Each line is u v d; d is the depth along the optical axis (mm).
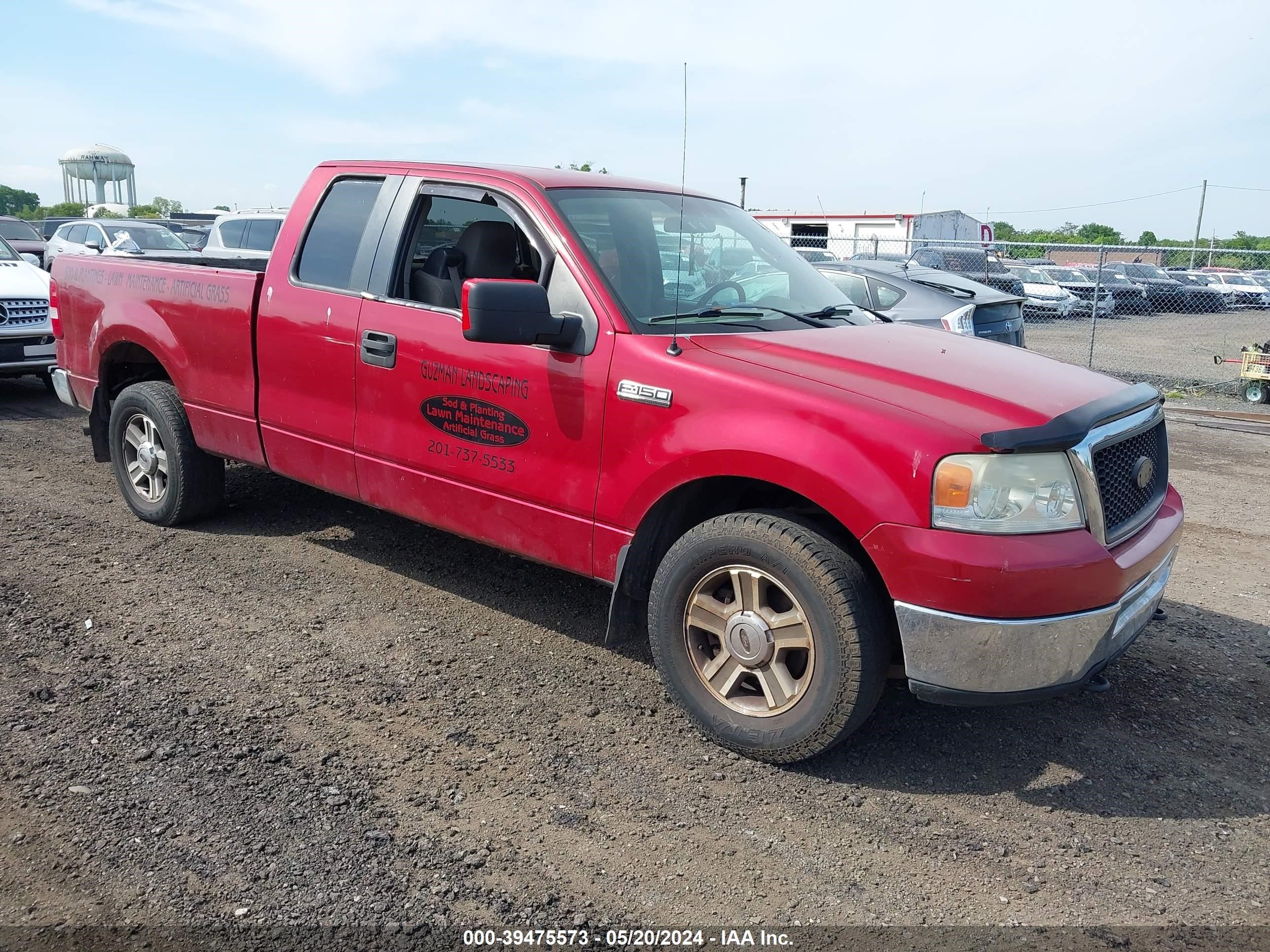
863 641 3053
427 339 4008
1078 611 2982
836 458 3039
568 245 3727
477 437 3902
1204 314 26609
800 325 3951
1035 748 3506
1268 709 3861
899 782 3258
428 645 4160
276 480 6375
